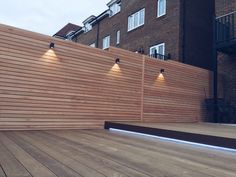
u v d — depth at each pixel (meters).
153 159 4.04
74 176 2.97
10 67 6.91
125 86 9.45
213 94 11.66
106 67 8.97
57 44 7.83
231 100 11.32
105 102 8.83
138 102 9.81
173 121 10.88
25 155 3.95
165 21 14.14
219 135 5.48
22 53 7.14
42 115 7.39
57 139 5.75
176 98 11.08
